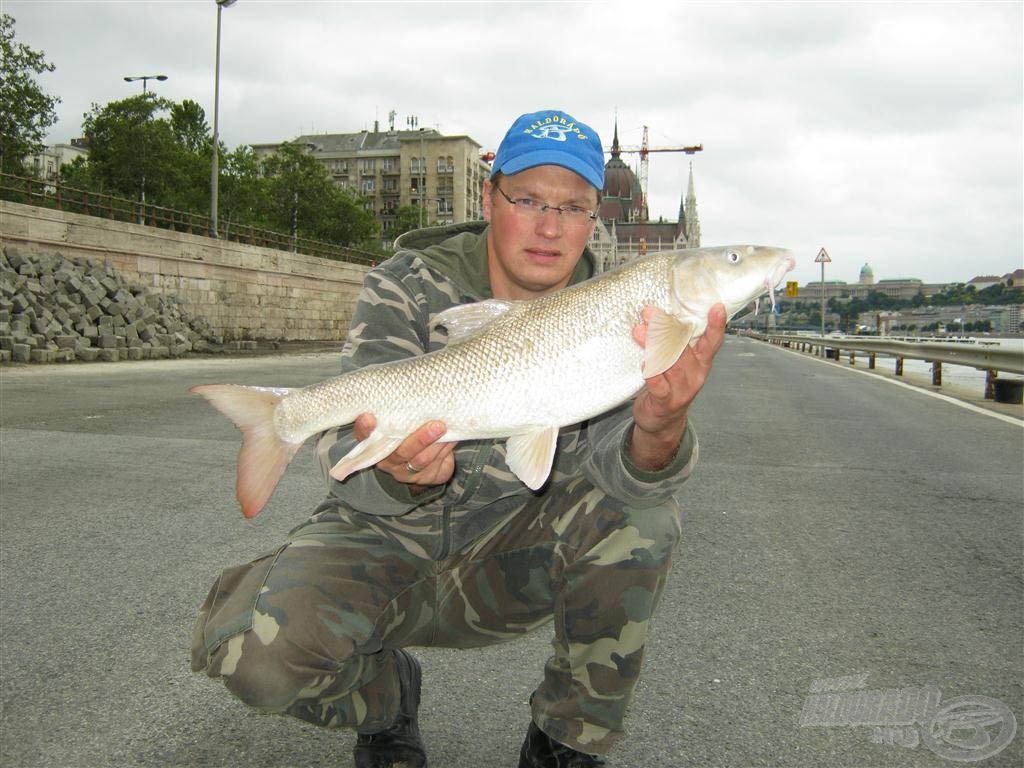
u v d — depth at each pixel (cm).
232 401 216
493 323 226
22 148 4134
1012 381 1327
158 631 336
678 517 226
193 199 6128
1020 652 324
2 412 959
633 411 208
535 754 229
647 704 279
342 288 4584
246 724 262
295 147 7869
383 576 213
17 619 345
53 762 236
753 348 4338
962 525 523
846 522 529
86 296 2317
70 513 518
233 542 462
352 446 220
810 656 320
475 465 226
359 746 231
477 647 249
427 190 13600
